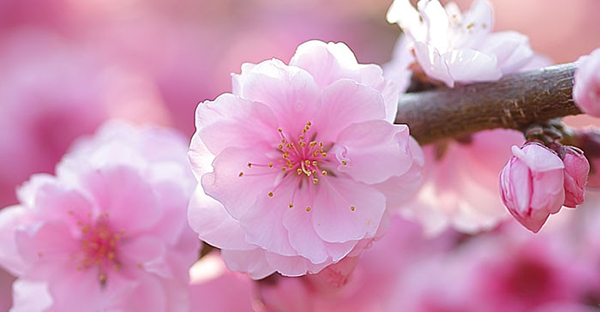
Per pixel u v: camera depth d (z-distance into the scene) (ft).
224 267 1.21
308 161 1.04
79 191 1.10
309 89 1.02
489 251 1.34
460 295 1.34
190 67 1.60
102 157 1.12
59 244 1.10
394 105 1.03
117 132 1.18
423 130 1.07
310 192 1.04
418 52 1.06
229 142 1.03
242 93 1.02
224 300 1.28
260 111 1.02
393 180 1.04
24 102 1.42
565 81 1.04
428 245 1.38
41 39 1.59
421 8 1.07
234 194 1.02
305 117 1.04
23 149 1.41
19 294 1.12
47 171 1.42
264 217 1.03
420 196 1.18
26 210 1.11
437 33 1.08
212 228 1.03
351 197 1.04
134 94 1.52
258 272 1.04
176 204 1.10
